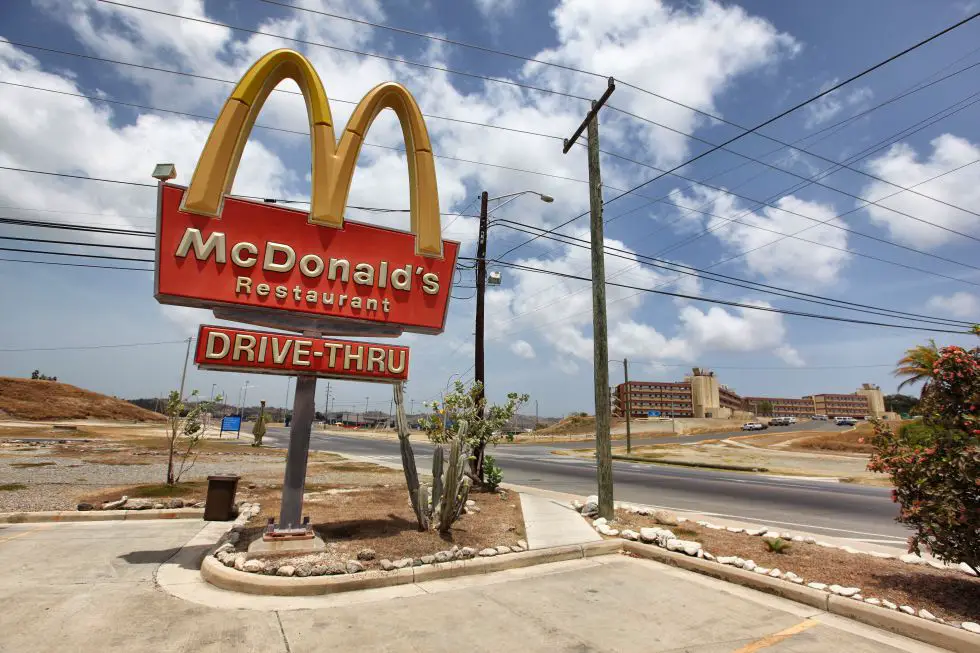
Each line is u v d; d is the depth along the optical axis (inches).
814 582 235.5
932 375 223.1
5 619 178.2
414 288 320.2
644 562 285.7
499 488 548.4
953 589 228.1
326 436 2394.2
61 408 2679.6
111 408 3029.0
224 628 178.5
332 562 241.3
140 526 341.4
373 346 297.9
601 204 430.6
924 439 224.1
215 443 1336.1
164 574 238.5
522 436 3265.3
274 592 216.1
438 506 334.3
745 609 211.2
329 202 296.0
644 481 766.5
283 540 261.9
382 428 4645.7
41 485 477.4
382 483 581.0
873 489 772.0
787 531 354.6
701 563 265.9
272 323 289.3
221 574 224.8
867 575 248.8
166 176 261.1
